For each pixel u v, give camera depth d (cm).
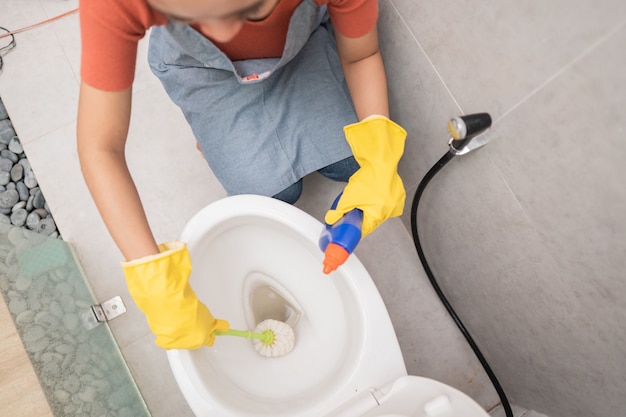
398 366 88
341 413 83
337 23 80
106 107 73
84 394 103
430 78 90
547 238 79
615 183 60
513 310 102
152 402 129
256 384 97
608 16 50
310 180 139
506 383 125
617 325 74
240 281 108
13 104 145
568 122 62
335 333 99
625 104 53
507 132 74
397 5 89
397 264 136
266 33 82
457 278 120
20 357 89
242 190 112
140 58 147
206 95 106
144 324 133
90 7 61
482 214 94
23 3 150
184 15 50
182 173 141
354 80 92
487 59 72
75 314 117
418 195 104
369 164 83
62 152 142
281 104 108
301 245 100
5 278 95
